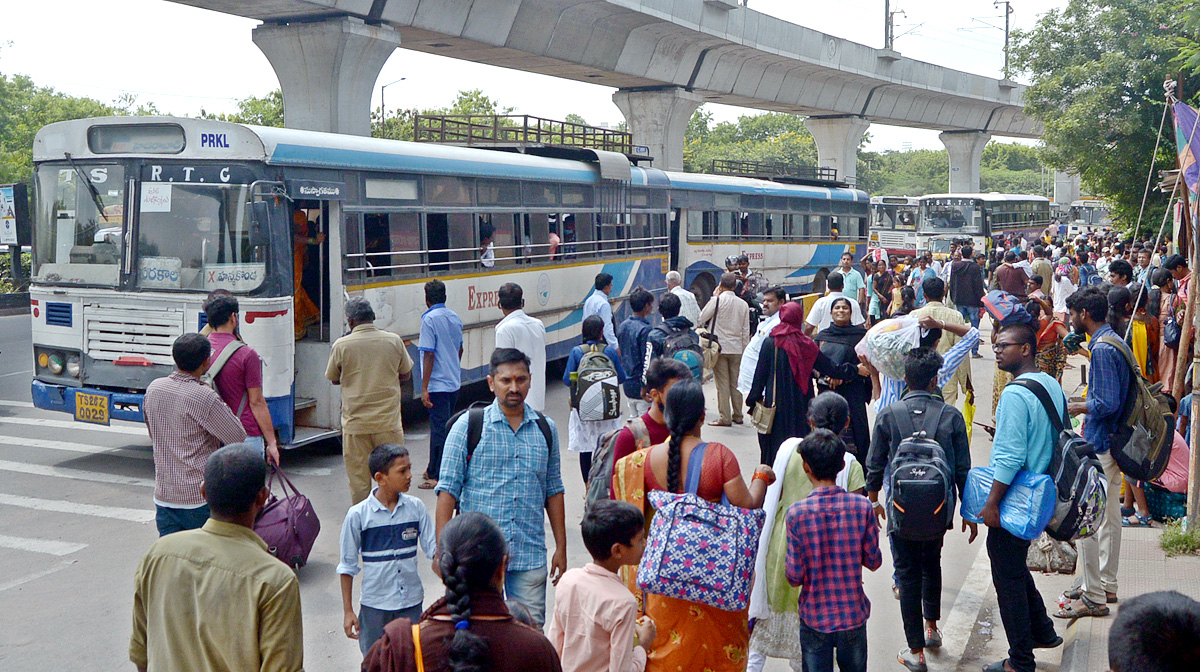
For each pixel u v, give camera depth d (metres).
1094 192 30.25
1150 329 7.89
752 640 4.98
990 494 4.93
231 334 6.66
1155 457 5.71
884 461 5.34
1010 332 5.13
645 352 9.01
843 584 4.43
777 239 24.78
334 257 9.88
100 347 9.45
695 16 32.12
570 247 14.71
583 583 3.55
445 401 8.80
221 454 3.29
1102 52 28.95
